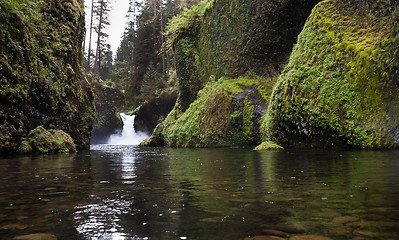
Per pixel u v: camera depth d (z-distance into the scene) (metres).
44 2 11.59
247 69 16.58
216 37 18.92
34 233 1.19
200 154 8.05
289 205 1.61
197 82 20.19
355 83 7.86
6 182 2.79
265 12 15.41
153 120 31.80
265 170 3.56
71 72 12.58
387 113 7.05
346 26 9.03
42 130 9.30
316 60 9.22
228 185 2.43
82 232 1.20
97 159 6.30
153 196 2.00
